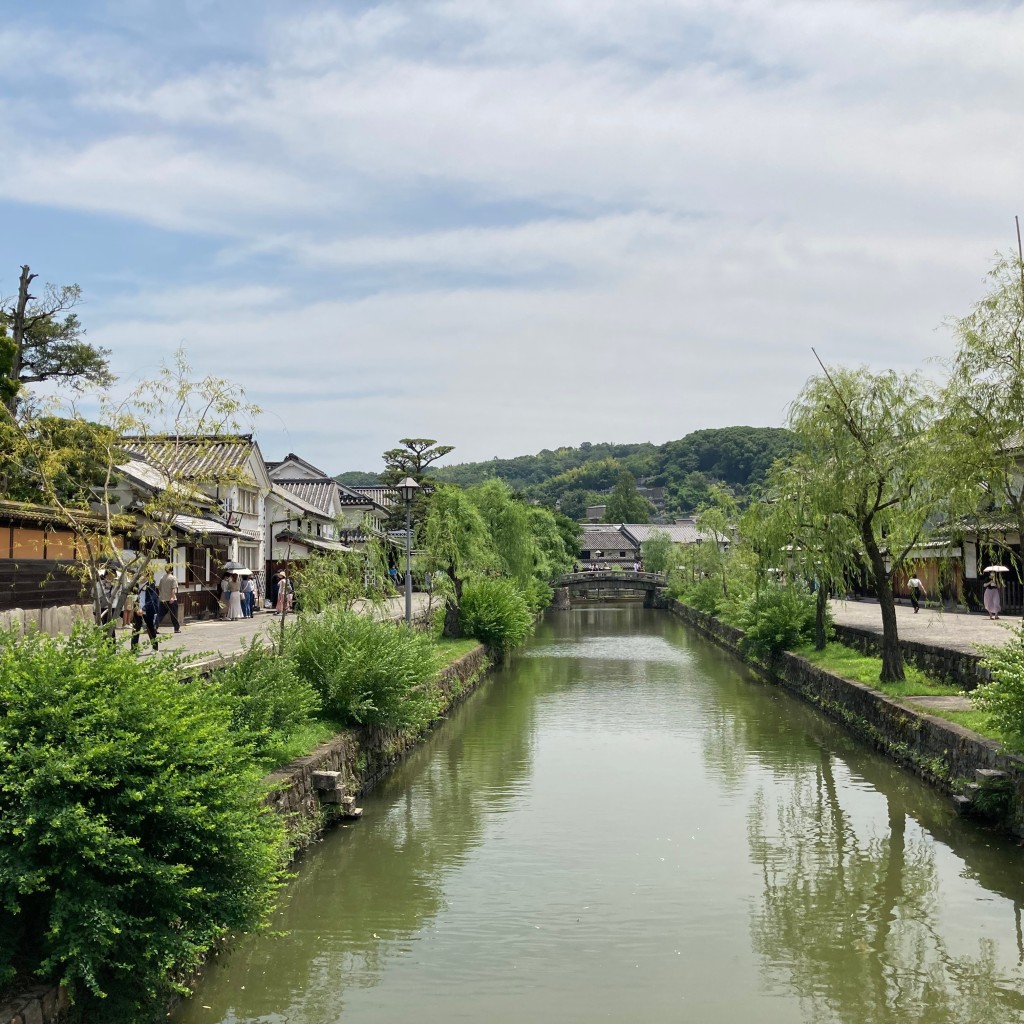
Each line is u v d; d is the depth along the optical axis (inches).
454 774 772.0
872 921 455.8
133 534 808.9
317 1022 355.6
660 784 733.9
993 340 656.4
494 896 490.6
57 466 626.8
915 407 854.5
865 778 743.1
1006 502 696.4
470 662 1259.8
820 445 904.9
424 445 2402.8
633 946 429.1
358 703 690.8
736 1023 357.4
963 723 669.3
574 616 3009.4
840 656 1117.1
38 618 834.2
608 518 5669.3
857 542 951.6
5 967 266.8
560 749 872.3
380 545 1257.4
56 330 1273.4
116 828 296.8
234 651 821.2
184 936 305.7
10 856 272.2
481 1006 370.3
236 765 363.6
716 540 2197.3
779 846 574.2
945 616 1385.3
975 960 411.5
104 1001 296.8
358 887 502.6
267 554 1808.6
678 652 1786.4
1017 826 550.3
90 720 300.8
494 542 1578.5
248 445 721.6
